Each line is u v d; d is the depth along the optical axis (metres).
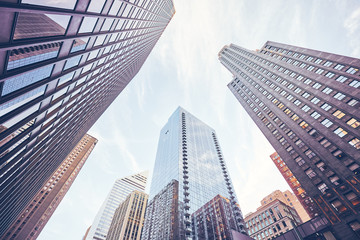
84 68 23.17
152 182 99.31
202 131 131.62
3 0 8.65
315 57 60.34
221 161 115.56
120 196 186.12
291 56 71.00
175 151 97.12
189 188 76.88
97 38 21.83
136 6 30.27
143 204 134.00
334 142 42.41
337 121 43.72
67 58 16.78
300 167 48.06
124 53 42.28
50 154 33.66
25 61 11.95
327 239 37.84
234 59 114.56
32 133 18.89
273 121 62.56
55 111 21.39
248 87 85.19
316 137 47.16
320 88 52.09
